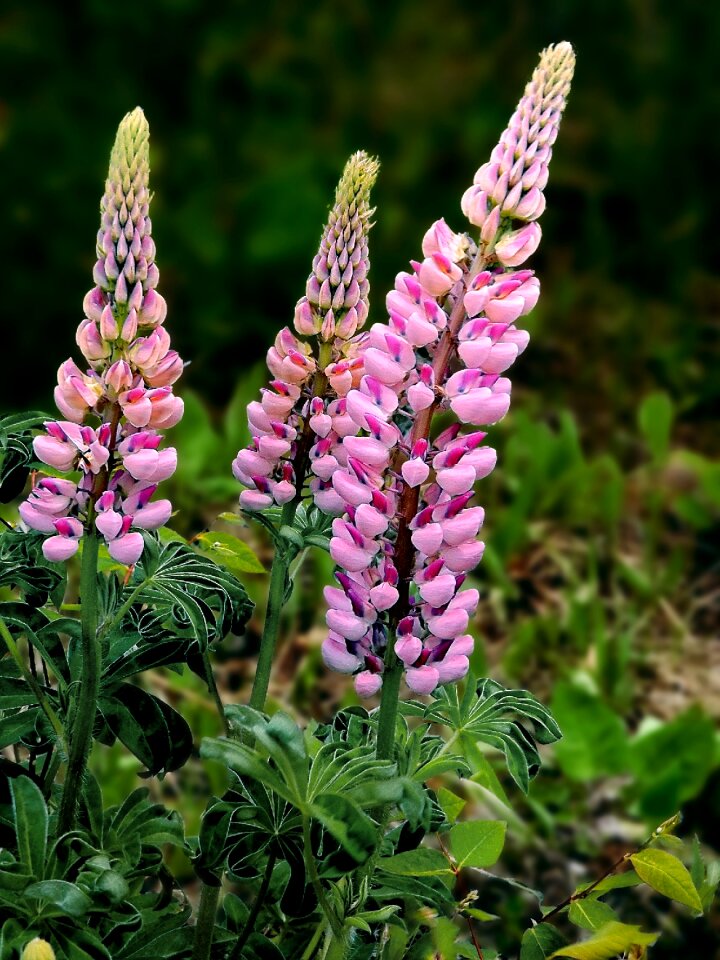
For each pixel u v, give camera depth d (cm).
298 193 239
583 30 315
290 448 98
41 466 101
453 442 90
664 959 130
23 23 268
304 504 103
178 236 240
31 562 98
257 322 235
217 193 252
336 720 104
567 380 239
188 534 180
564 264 278
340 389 96
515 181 89
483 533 191
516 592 178
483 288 88
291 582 101
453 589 90
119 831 97
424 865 94
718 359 247
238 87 275
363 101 287
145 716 97
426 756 98
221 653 161
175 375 92
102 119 260
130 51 271
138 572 99
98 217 240
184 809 135
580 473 193
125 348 91
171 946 97
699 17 313
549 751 148
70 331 232
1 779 97
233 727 99
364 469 90
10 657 106
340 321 96
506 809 133
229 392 231
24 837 91
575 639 166
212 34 276
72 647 101
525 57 308
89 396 91
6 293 229
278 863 103
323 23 294
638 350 248
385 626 93
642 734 146
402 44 302
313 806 88
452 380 89
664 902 134
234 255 238
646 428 199
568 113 307
